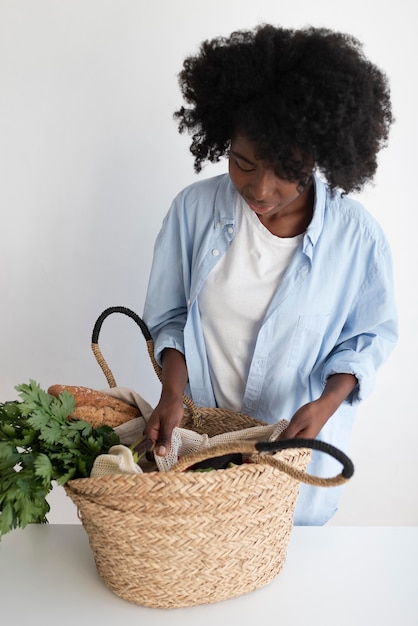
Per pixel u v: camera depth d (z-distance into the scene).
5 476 1.10
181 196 1.35
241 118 1.07
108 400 1.26
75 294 1.66
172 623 1.02
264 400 1.33
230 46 1.12
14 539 1.21
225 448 0.94
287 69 1.08
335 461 1.36
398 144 1.61
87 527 1.07
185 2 1.53
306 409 1.16
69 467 1.11
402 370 1.73
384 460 1.78
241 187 1.13
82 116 1.57
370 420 1.75
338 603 1.06
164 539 1.00
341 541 1.21
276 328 1.27
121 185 1.60
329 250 1.26
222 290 1.28
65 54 1.54
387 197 1.63
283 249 1.25
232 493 0.99
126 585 1.05
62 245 1.63
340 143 1.08
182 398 1.26
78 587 1.09
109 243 1.63
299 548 1.18
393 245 1.65
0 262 1.63
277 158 1.05
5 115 1.56
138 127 1.57
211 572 1.03
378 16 1.56
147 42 1.54
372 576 1.12
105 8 1.52
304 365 1.31
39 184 1.60
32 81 1.55
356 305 1.30
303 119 1.04
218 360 1.34
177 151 1.59
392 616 1.03
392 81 1.58
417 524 1.82
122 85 1.55
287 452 1.06
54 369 1.70
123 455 1.05
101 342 1.69
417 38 1.57
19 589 1.08
